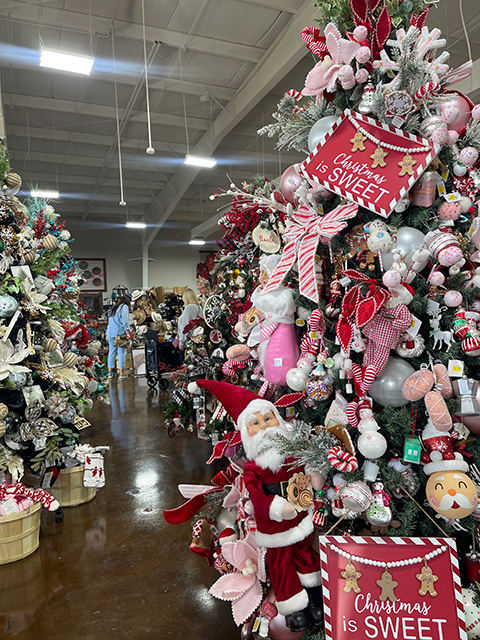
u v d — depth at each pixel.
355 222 1.66
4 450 2.56
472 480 1.44
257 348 2.25
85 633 1.83
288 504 1.47
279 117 1.84
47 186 12.25
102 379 4.79
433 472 1.38
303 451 1.48
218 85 7.54
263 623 1.56
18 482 2.56
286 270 1.73
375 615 1.32
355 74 1.55
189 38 6.20
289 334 1.87
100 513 2.98
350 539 1.39
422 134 1.51
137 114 8.43
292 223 1.86
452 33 5.65
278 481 1.58
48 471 2.84
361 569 1.36
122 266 15.70
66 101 7.85
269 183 2.97
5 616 1.95
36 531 2.51
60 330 3.11
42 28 5.77
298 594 1.48
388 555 1.36
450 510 1.31
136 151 10.09
